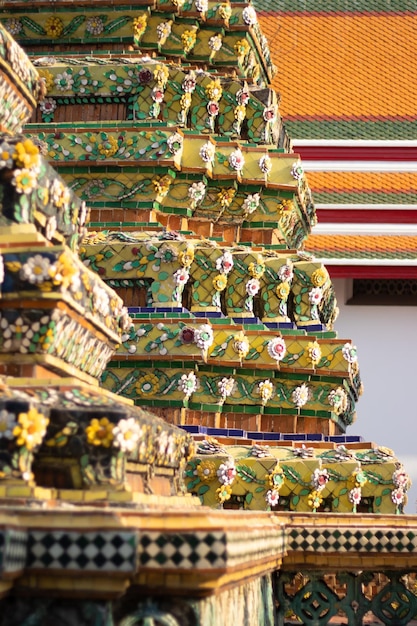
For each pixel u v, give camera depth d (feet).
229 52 87.97
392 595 56.90
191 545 30.58
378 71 150.51
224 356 70.38
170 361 69.00
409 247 142.82
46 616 30.78
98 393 37.17
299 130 146.92
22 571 29.86
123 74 77.36
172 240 71.05
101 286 42.70
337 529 54.70
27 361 37.60
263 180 79.00
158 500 38.91
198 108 80.69
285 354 73.26
